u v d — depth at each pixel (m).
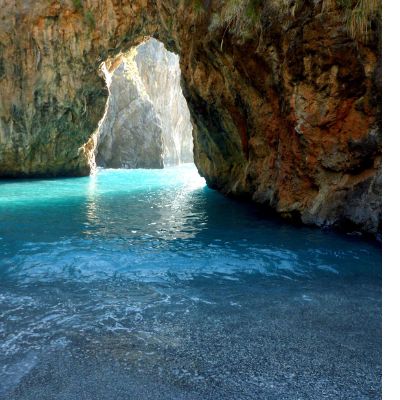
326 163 8.20
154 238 7.99
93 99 20.45
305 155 8.51
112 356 3.58
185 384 3.18
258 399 2.99
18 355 3.59
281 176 9.54
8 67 18.66
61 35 17.91
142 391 3.09
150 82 40.50
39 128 19.86
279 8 8.23
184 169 31.28
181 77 14.20
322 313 4.46
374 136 7.38
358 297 4.94
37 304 4.72
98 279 5.63
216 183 15.87
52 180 19.84
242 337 3.92
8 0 17.77
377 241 7.45
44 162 20.91
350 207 7.97
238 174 13.41
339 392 3.06
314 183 8.62
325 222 8.35
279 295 5.03
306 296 4.98
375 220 7.51
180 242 7.64
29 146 20.00
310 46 7.67
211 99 12.24
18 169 20.47
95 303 4.77
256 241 7.66
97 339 3.88
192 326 4.16
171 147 43.09
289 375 3.29
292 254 6.79
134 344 3.79
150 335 3.97
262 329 4.09
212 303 4.77
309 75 7.88
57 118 19.89
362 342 3.80
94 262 6.38
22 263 6.30
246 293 5.11
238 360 3.51
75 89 19.30
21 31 18.05
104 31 17.38
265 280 5.60
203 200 13.20
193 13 11.28
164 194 14.86
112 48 18.05
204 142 15.34
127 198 13.72
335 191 8.20
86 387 3.14
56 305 4.70
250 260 6.51
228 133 12.73
